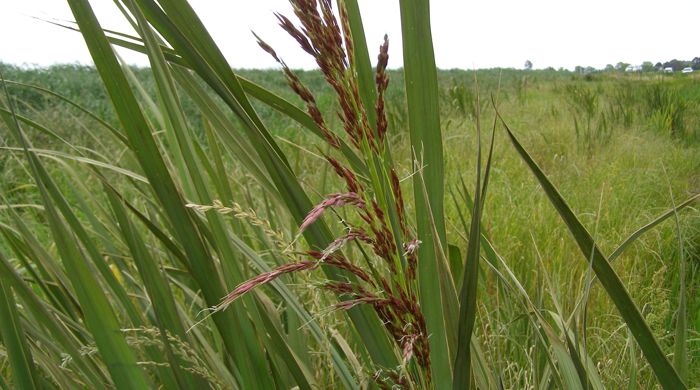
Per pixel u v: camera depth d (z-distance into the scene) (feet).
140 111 1.22
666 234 5.77
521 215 5.85
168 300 1.41
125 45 1.45
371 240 1.11
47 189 1.41
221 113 1.43
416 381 1.36
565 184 8.19
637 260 4.71
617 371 2.46
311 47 1.05
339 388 2.34
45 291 1.94
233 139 1.45
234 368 1.66
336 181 5.11
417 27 1.27
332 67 1.07
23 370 1.31
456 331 1.28
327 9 1.04
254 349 1.48
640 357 2.52
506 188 7.31
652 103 17.54
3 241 3.96
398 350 1.28
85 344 1.89
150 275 1.40
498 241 5.04
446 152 8.89
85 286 1.24
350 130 1.11
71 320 1.83
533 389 1.89
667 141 12.39
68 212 1.46
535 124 15.25
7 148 1.59
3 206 1.66
